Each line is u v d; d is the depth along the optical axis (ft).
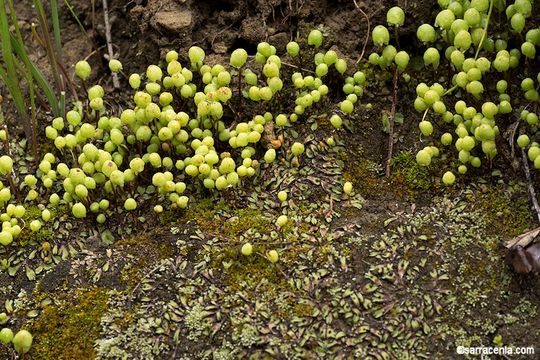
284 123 0.71
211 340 0.60
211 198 0.70
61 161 0.74
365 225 0.67
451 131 0.73
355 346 0.59
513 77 0.73
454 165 0.70
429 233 0.65
